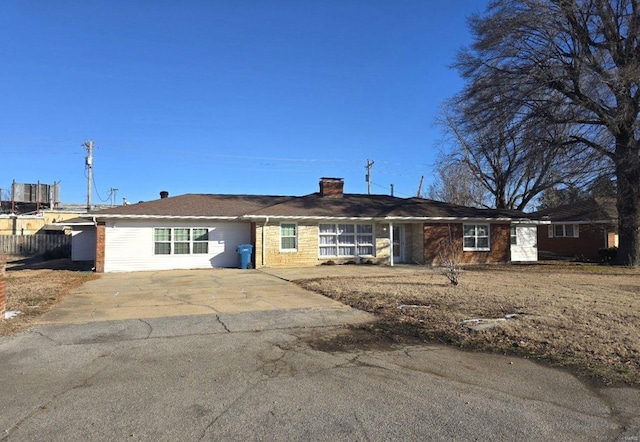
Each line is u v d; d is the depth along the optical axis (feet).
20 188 159.94
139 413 14.06
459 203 145.28
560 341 22.39
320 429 12.98
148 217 67.72
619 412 14.30
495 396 15.67
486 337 23.72
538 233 119.34
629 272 61.67
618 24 66.23
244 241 74.64
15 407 14.52
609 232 101.30
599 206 87.97
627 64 63.16
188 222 71.46
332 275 57.06
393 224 81.20
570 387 16.55
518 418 13.82
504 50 70.69
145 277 56.29
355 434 12.68
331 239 76.18
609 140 68.18
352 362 19.72
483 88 73.26
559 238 112.68
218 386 16.55
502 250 83.20
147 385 16.63
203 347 22.03
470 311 30.25
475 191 143.02
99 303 34.94
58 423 13.30
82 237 83.92
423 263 77.77
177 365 19.12
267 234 71.36
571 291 39.96
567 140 71.36
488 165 111.55
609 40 66.44
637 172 66.85
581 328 24.71
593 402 15.12
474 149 104.58
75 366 18.94
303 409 14.42
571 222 103.81
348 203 82.07
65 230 134.31
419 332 25.18
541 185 100.17
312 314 30.30
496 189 111.65
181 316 29.58
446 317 28.25
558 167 74.95
